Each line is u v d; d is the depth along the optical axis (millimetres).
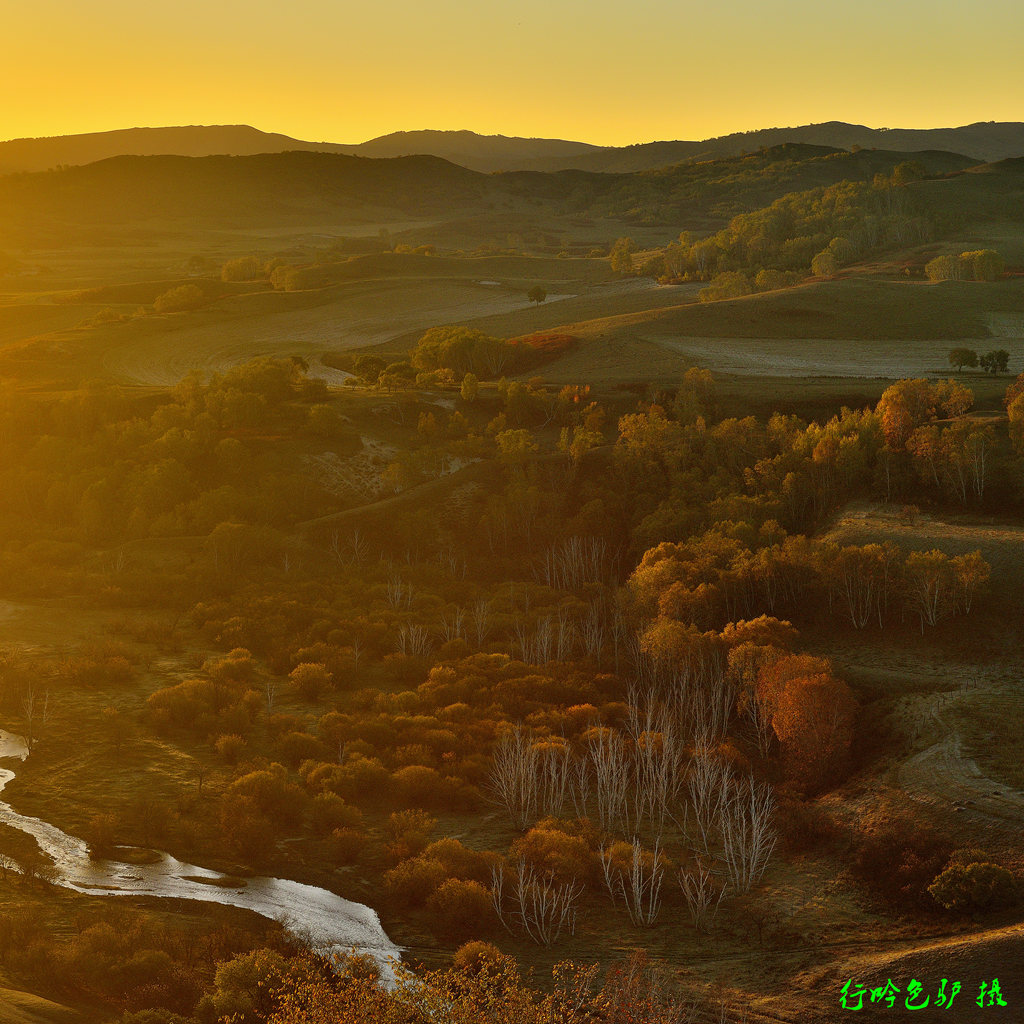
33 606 108375
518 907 53094
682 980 46156
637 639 95562
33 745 71750
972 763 64062
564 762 68438
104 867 55438
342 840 59125
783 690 72750
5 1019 35438
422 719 78500
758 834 57844
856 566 94250
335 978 44594
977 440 116500
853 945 48969
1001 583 93000
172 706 78562
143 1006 40562
